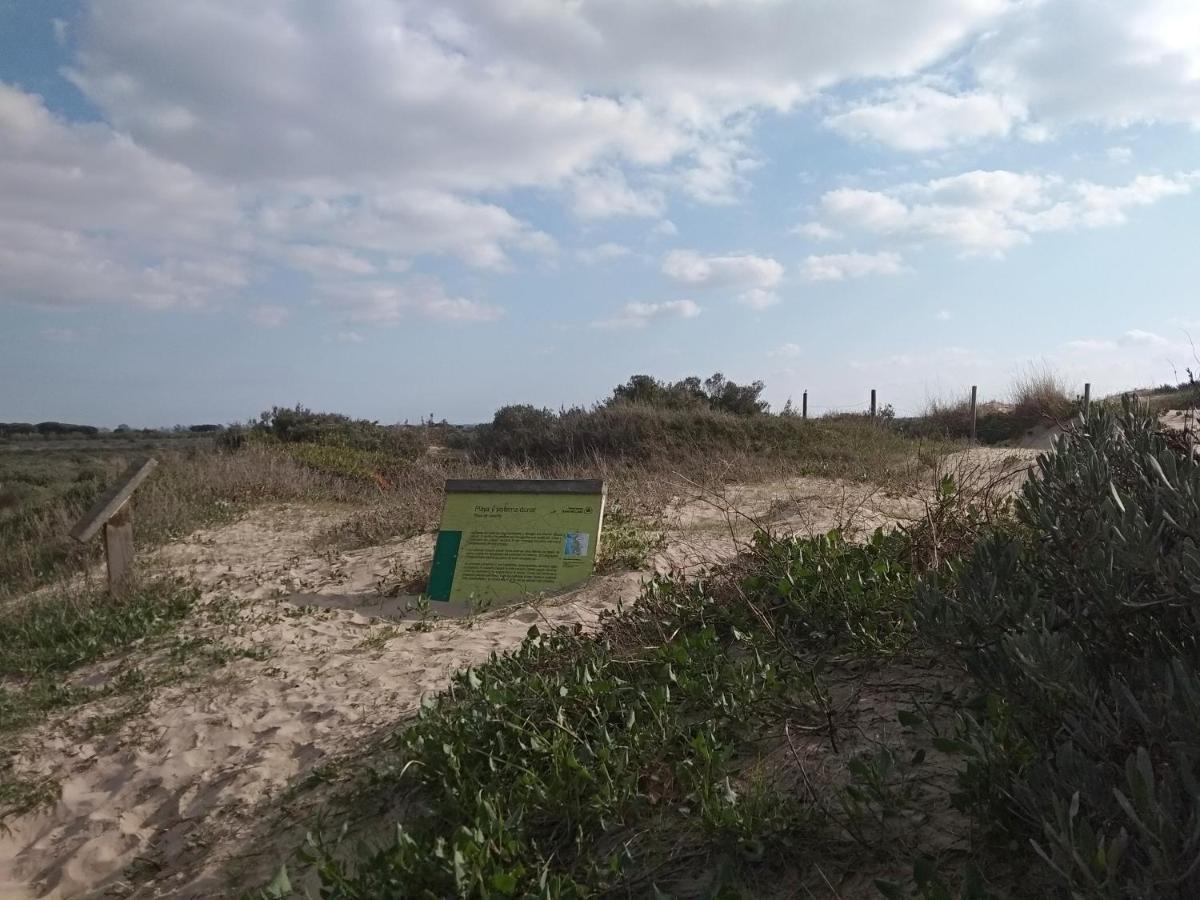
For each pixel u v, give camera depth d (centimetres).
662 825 329
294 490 1377
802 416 1869
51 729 592
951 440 1627
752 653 459
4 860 457
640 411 1642
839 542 563
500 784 361
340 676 591
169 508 1210
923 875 254
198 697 597
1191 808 209
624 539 822
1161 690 241
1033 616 295
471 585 770
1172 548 290
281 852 393
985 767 279
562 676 445
